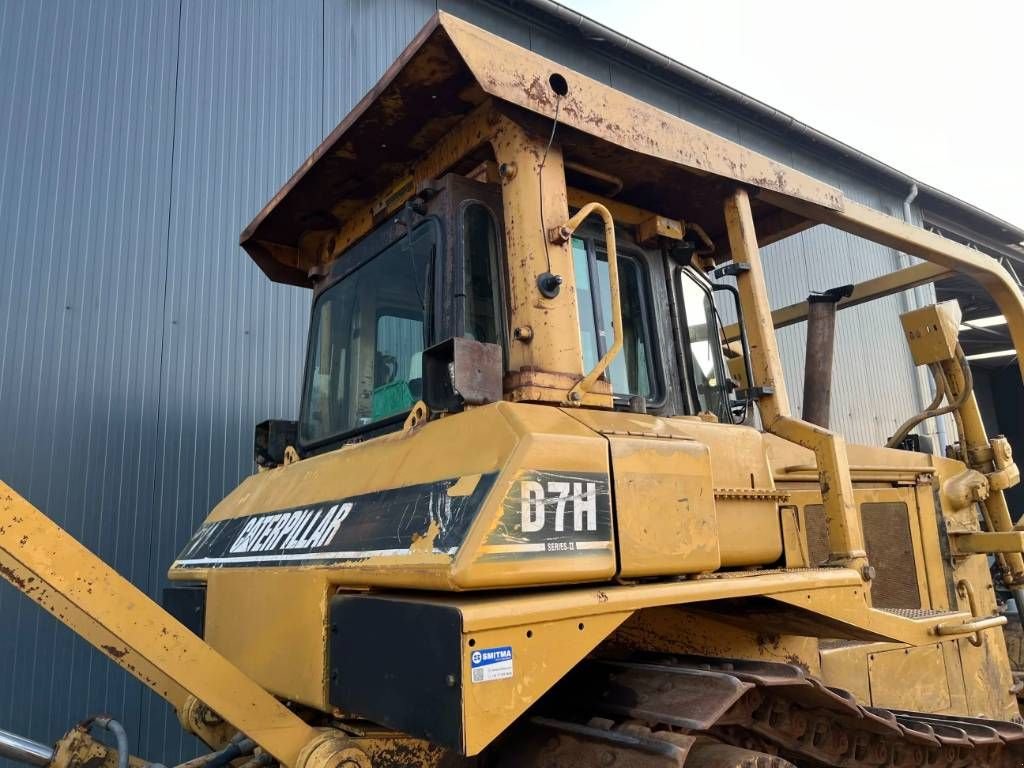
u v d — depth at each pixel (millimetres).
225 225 6012
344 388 2979
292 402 6113
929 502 3697
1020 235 13992
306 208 3160
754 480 2424
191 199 5887
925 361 4098
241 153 6191
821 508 3020
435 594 1691
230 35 6312
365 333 2881
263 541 2438
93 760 2592
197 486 5570
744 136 10242
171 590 2912
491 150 2496
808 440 2648
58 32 5477
